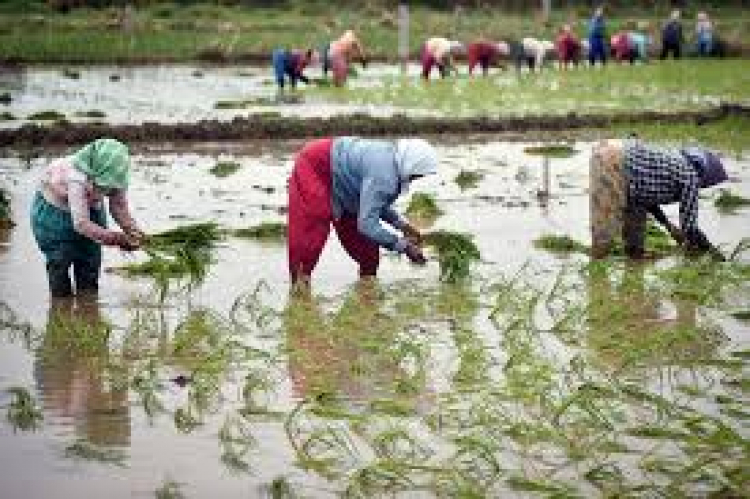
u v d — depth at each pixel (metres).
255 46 73.88
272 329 16.59
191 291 18.77
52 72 62.78
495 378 14.38
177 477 11.42
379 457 11.89
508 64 72.06
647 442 12.30
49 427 12.80
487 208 26.22
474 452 11.91
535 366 14.51
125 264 20.61
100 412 13.30
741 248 20.30
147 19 85.50
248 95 51.41
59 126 36.78
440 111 44.38
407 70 66.75
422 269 20.36
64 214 17.95
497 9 100.19
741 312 17.44
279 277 19.70
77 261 18.52
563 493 10.73
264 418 13.07
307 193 18.66
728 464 11.56
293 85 54.38
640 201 20.47
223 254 21.39
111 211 18.52
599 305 17.62
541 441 12.29
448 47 59.00
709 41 75.31
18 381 14.40
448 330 16.64
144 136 36.44
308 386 14.21
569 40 65.75
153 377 14.44
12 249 21.72
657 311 17.75
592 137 38.31
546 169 31.75
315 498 10.91
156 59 70.19
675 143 35.91
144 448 12.20
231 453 12.01
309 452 12.03
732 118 40.66
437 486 11.12
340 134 37.75
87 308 17.80
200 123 37.75
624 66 68.06
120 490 11.11
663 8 104.12
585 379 14.30
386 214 19.38
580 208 26.30
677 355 15.43
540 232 23.58
